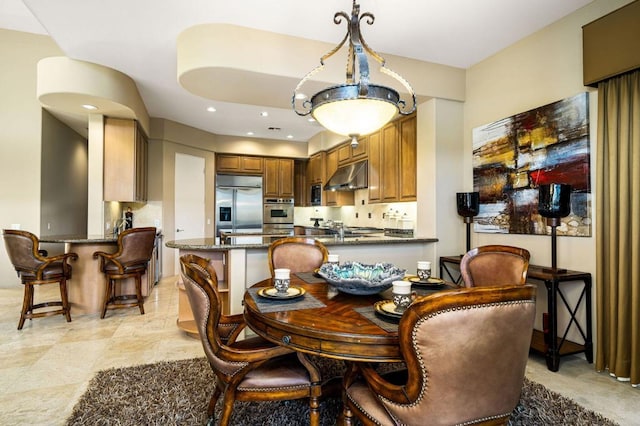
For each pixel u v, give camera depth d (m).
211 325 1.49
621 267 2.33
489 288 1.03
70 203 6.02
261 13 2.70
